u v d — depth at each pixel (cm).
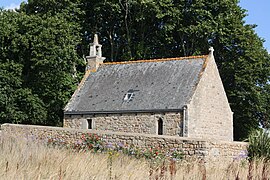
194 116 3244
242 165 1727
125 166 1427
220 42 4616
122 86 3684
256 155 2011
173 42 4944
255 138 2153
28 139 2236
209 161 2053
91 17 5012
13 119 3634
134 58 4869
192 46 4788
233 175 1309
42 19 3916
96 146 2389
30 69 3825
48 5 4519
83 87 3906
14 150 1563
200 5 4603
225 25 4700
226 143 2205
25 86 3781
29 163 1312
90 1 4947
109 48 5147
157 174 1245
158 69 3650
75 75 4353
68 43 3912
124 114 3453
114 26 5122
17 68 3666
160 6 4691
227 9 4756
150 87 3525
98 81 3878
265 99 4550
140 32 5012
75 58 3972
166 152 2216
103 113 3550
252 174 1270
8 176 1100
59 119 4062
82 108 3681
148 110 3334
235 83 4531
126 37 5038
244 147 2297
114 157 1728
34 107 3675
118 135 2398
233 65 4500
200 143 2127
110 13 4944
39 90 3828
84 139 2498
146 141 2302
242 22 4909
